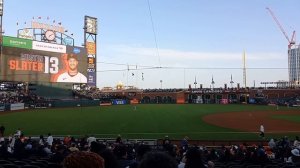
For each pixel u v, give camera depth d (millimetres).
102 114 66250
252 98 118812
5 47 84938
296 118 61438
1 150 17719
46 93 95062
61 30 105125
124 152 15992
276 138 37219
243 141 33531
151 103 122875
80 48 104062
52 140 26734
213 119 57969
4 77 84500
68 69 100188
